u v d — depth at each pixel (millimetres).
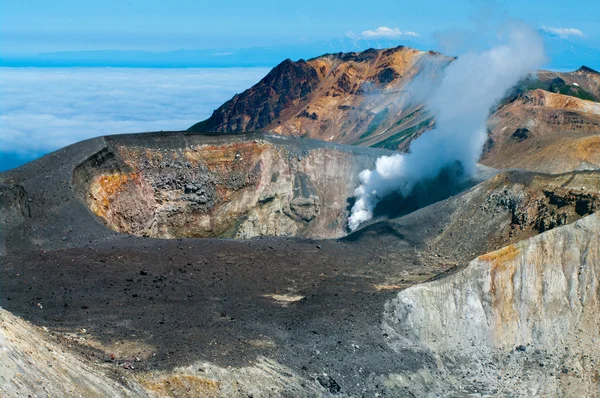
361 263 77938
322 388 48375
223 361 47344
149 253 72688
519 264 60219
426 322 57656
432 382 52344
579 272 59938
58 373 38438
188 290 63219
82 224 78938
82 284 62125
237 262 73375
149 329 51312
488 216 84250
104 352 45688
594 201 75562
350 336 54844
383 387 50125
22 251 72500
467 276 59875
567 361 55000
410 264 78625
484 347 57031
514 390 52281
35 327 46375
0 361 35531
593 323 57500
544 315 58438
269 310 59062
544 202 80750
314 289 66625
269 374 47750
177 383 43594
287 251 79250
